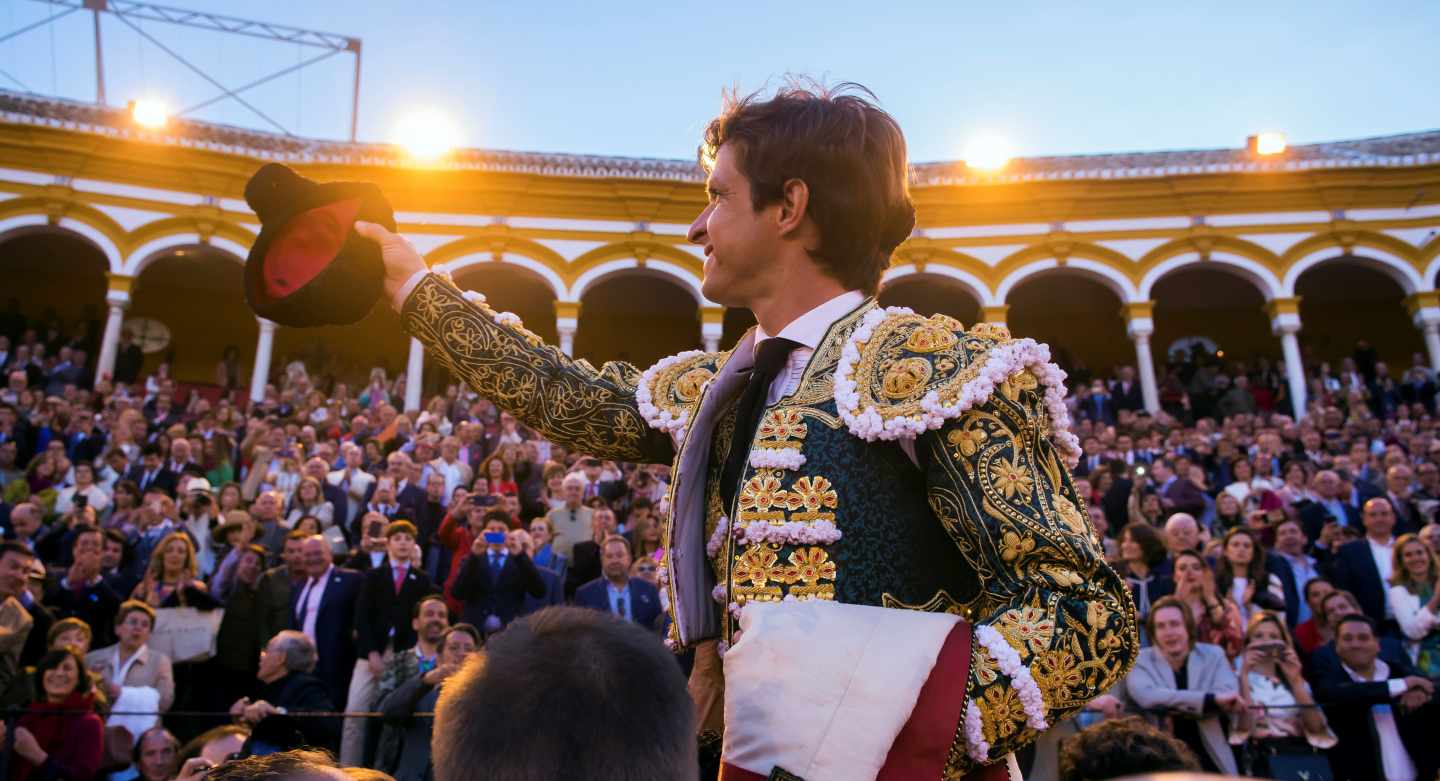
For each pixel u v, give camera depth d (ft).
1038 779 16.08
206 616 22.97
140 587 23.91
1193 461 45.11
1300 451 45.37
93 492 34.58
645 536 29.45
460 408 48.57
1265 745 15.96
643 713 2.94
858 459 3.69
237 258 59.98
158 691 20.33
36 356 55.21
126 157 58.08
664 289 70.49
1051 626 3.17
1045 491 3.46
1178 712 15.85
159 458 38.29
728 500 3.99
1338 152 62.18
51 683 16.62
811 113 4.21
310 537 23.56
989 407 3.57
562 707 2.88
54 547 29.86
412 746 16.52
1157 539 21.81
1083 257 62.49
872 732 2.91
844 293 4.25
